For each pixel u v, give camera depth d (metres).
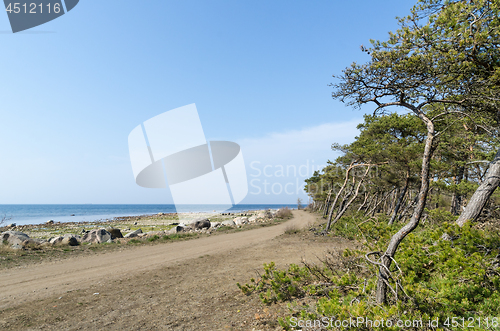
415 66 4.49
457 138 12.22
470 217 7.05
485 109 5.26
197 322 4.78
